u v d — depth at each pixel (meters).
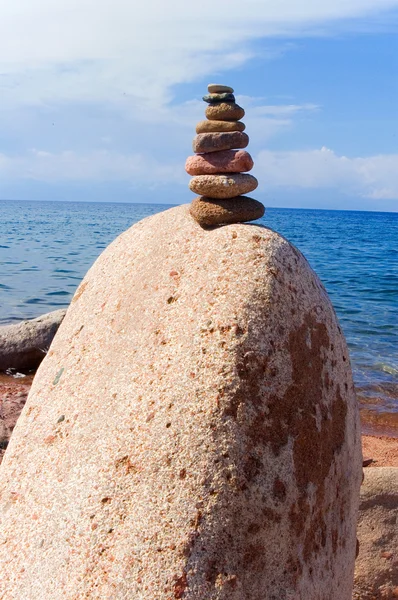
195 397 2.32
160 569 2.14
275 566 2.28
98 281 3.00
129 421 2.37
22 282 17.30
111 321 2.75
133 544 2.18
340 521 2.66
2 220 63.28
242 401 2.32
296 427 2.42
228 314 2.43
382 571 3.72
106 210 125.62
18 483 2.57
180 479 2.24
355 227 67.69
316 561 2.46
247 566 2.21
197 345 2.40
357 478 2.82
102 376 2.59
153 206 179.00
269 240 2.64
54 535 2.32
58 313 9.95
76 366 2.73
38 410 2.75
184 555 2.15
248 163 2.83
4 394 7.16
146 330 2.57
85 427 2.49
